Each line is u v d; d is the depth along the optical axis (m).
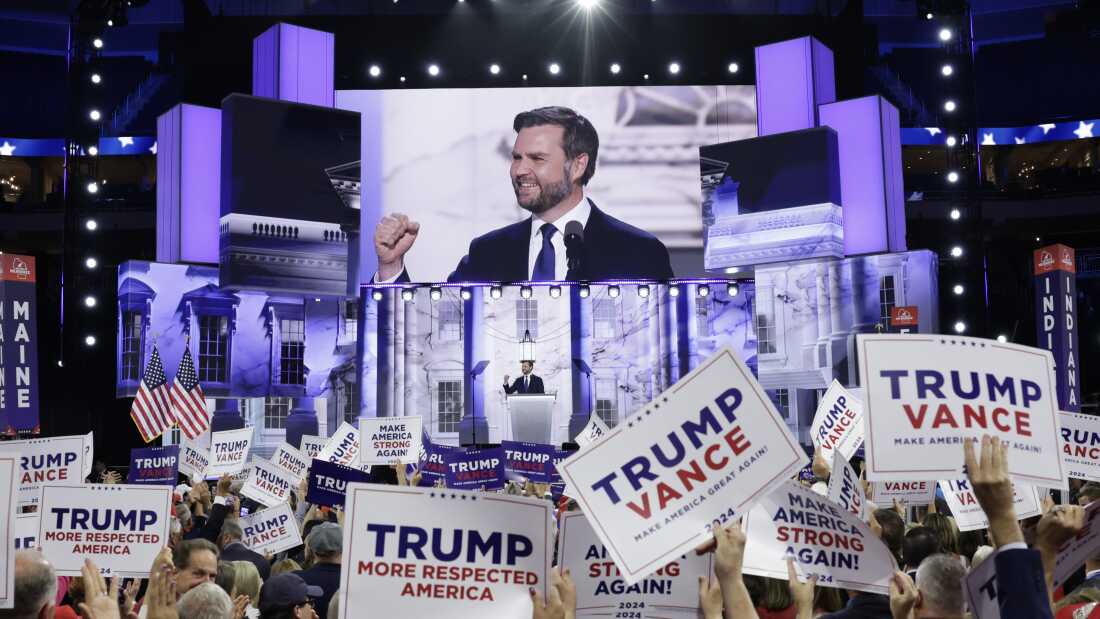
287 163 25.67
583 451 3.61
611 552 3.54
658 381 27.06
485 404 27.05
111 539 5.75
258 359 26.22
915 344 3.52
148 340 25.48
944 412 3.48
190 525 9.39
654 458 3.60
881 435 3.46
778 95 26.89
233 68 30.80
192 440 15.27
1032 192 31.89
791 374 25.98
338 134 26.25
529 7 28.12
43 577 3.73
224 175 25.42
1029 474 3.46
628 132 27.25
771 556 4.32
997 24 34.47
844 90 29.55
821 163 25.64
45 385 31.34
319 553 6.76
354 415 26.86
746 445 3.58
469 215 27.11
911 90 34.72
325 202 25.95
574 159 27.14
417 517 3.75
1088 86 35.25
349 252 26.83
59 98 35.66
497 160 27.22
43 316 31.78
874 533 4.25
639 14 28.25
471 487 10.76
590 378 27.11
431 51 28.41
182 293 25.86
